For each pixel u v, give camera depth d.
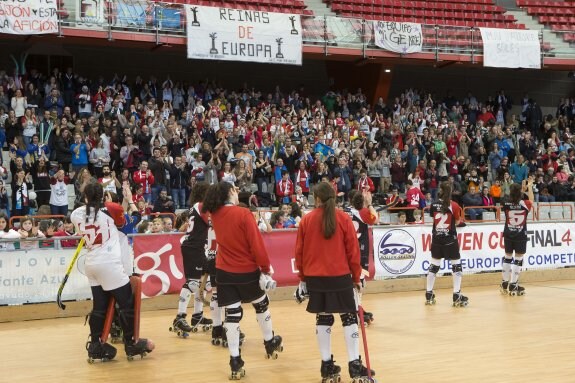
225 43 21.28
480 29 24.88
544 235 14.95
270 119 21.94
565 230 15.23
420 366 6.96
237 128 19.94
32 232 12.12
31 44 23.77
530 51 25.31
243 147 18.55
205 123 20.05
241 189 17.55
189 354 7.71
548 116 27.03
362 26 23.50
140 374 6.79
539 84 31.19
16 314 10.50
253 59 21.61
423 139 22.83
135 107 20.31
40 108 20.03
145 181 16.97
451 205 11.27
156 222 12.33
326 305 6.21
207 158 18.48
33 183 16.66
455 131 23.25
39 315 10.66
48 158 18.00
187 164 18.45
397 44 23.81
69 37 20.05
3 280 10.45
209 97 22.77
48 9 19.22
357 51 23.45
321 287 6.23
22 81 20.67
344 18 23.33
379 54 23.67
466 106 27.00
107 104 20.33
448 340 8.34
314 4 25.77
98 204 7.20
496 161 22.67
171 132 19.28
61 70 24.33
